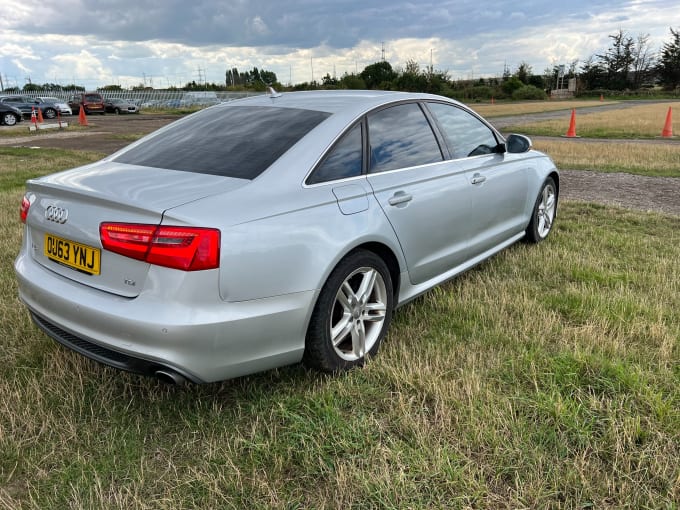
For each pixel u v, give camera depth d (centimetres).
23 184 922
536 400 266
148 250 230
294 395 275
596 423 251
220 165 281
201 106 4891
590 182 923
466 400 266
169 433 254
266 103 351
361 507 208
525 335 332
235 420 260
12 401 272
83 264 257
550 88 9081
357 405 269
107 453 239
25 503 212
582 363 294
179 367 233
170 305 230
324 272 268
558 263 472
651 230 604
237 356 247
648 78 8719
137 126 2508
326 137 298
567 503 208
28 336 340
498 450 232
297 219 262
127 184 263
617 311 368
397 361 307
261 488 217
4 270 453
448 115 400
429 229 349
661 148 1341
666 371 291
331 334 284
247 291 243
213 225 233
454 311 371
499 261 486
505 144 448
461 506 205
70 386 284
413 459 229
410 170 340
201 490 218
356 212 291
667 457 229
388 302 319
